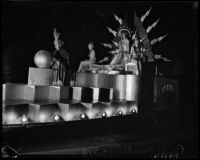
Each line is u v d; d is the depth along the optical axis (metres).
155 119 13.77
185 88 13.54
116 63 15.26
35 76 12.34
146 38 15.00
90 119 11.69
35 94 11.66
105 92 13.65
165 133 12.77
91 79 14.16
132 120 13.17
